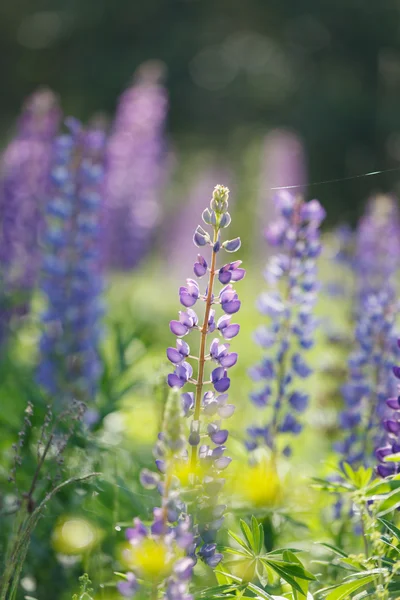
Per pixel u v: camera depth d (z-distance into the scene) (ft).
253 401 20.68
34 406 20.59
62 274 28.58
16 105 187.32
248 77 181.57
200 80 181.16
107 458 20.51
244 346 45.50
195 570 15.87
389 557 13.32
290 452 20.12
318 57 181.88
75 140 29.55
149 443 25.98
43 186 40.09
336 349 30.58
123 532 18.07
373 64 175.52
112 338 37.01
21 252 38.42
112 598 16.66
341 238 33.42
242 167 116.98
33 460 19.83
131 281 58.08
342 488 15.16
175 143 171.12
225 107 178.09
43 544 18.01
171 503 10.80
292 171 88.74
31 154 41.11
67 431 19.12
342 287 32.48
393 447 14.20
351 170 161.07
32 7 183.83
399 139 160.66
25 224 39.17
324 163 163.32
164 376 19.53
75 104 178.29
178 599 10.50
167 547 10.73
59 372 27.04
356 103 163.63
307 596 12.70
